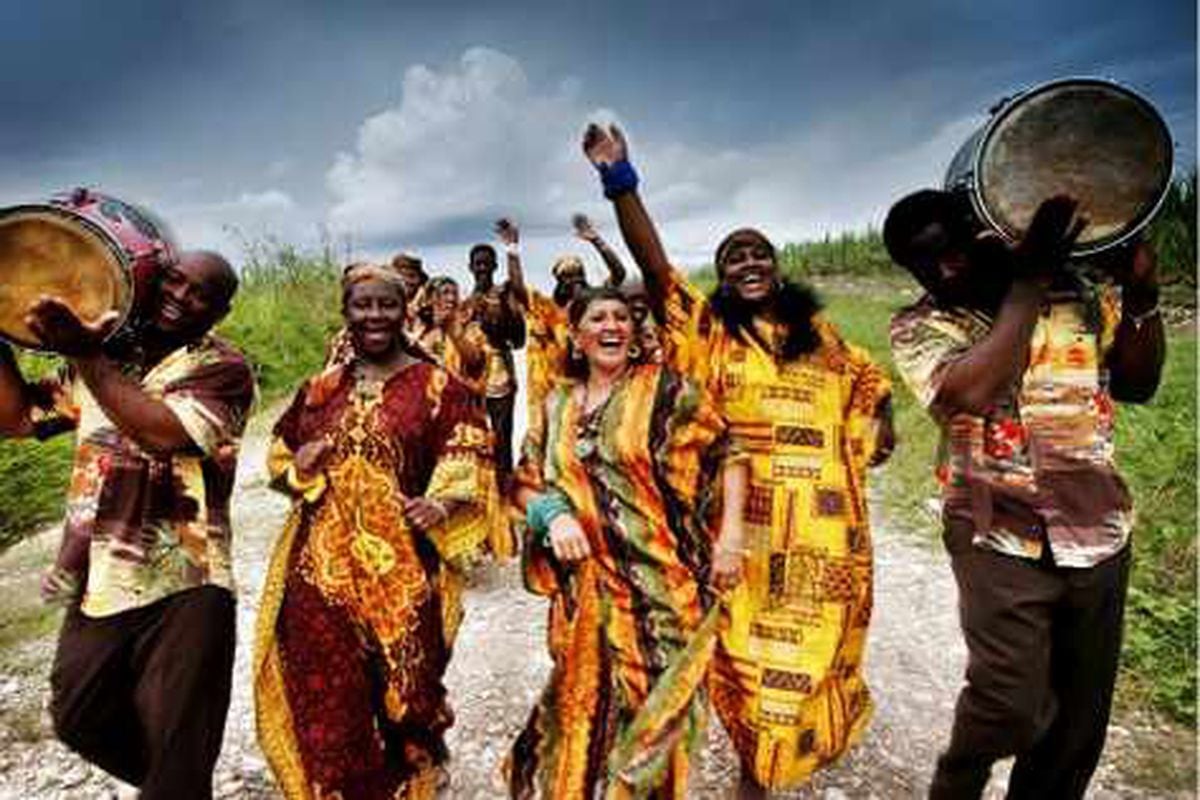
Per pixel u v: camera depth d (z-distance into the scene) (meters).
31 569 6.50
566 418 3.16
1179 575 5.18
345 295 3.42
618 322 3.11
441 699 3.49
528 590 3.23
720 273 3.62
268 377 14.98
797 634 3.41
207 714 2.94
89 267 2.70
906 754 3.94
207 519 2.99
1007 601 2.78
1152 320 2.98
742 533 3.31
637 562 3.03
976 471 2.87
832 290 18.38
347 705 3.28
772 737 3.35
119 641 2.90
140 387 2.80
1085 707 2.92
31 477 6.62
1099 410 2.83
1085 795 3.60
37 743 4.13
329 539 3.30
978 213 2.66
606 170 3.33
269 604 3.34
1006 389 2.68
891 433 3.77
